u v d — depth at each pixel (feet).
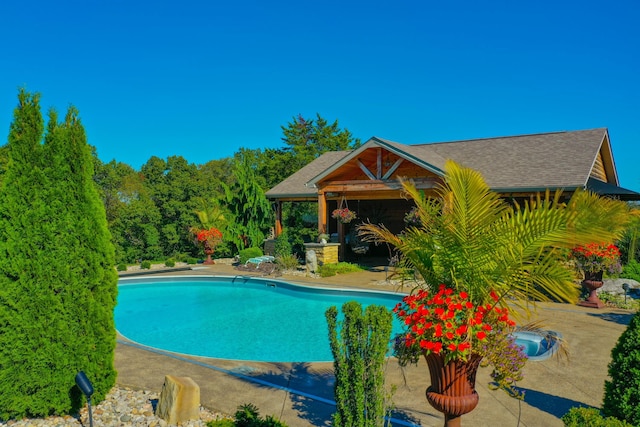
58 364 17.24
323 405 18.83
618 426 11.53
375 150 62.85
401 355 14.24
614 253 35.88
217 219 80.74
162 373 23.04
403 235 15.39
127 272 65.77
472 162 64.28
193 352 31.32
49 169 17.30
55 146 17.42
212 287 58.80
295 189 75.31
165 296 53.42
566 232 12.11
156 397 19.74
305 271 61.00
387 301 46.09
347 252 80.28
